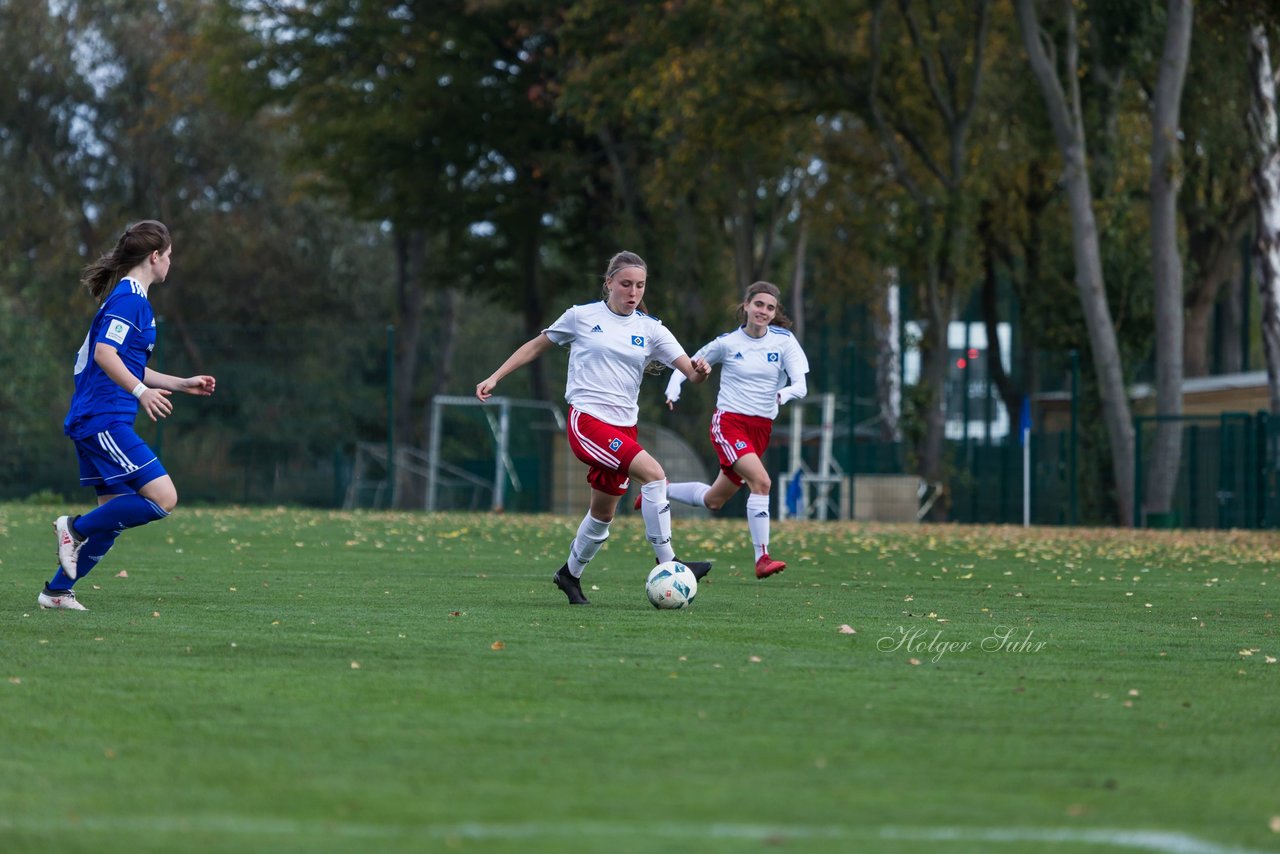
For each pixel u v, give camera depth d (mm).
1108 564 52406
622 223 138125
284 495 110938
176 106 172375
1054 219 121500
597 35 126562
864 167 131000
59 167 189500
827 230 144000
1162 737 17766
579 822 13375
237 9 147250
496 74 149000
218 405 110812
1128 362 109562
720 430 40438
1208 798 14625
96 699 19578
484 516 94188
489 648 24922
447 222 157000
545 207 154125
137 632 26688
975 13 111188
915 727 18172
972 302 158250
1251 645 27359
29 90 186125
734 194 134875
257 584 38000
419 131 148625
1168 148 96438
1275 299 102750
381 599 33969
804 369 41375
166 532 63969
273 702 19453
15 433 108062
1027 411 100000
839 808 14008
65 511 83812
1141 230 115000
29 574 39969
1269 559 56375
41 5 184000
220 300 189000
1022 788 14953
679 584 32188
